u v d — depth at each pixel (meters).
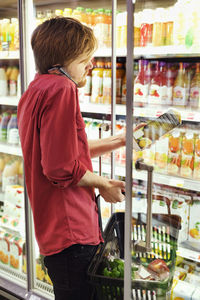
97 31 2.27
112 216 1.77
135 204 1.32
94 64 2.38
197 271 2.05
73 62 1.51
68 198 1.49
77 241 1.50
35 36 1.52
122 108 2.20
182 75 1.79
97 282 1.46
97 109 2.27
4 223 2.86
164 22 1.63
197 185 1.61
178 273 2.02
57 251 1.51
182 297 1.88
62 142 1.38
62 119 1.38
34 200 1.53
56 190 1.49
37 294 2.38
